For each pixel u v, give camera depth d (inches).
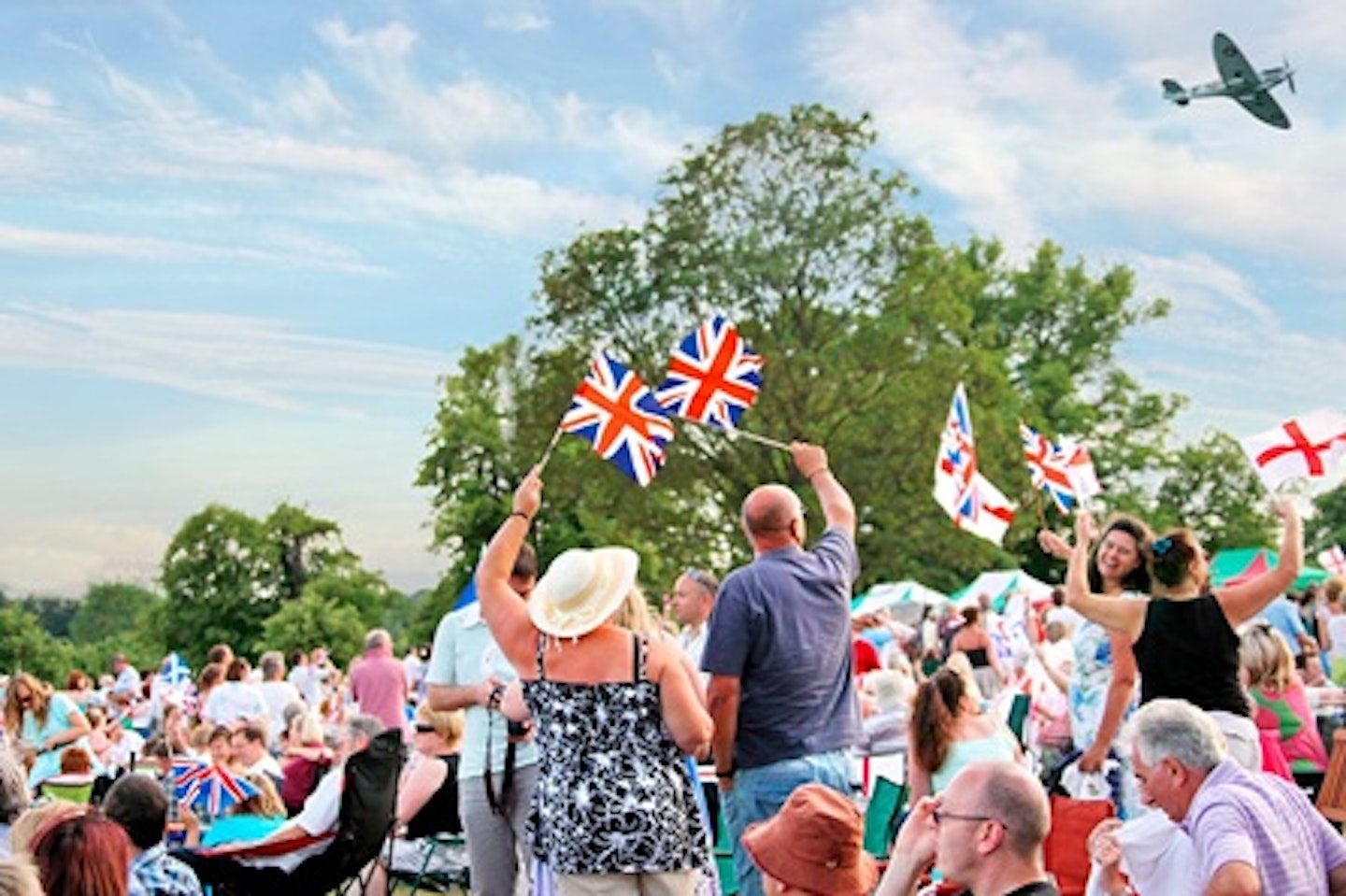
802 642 297.0
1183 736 244.4
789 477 1994.3
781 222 2028.8
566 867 270.8
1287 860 237.8
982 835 198.8
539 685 275.4
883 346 1993.1
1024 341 2736.2
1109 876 262.2
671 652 275.4
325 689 1131.3
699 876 282.2
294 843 370.0
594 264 2084.2
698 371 354.0
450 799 423.5
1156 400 2738.7
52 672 2691.9
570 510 2123.5
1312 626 726.5
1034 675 639.1
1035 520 2057.1
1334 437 306.8
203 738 529.0
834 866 216.5
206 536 2869.1
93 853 227.8
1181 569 305.6
